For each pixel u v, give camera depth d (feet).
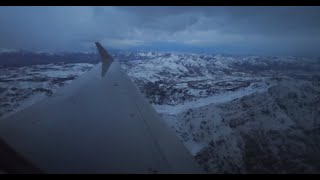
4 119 18.37
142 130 17.42
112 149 14.66
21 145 14.70
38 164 12.76
